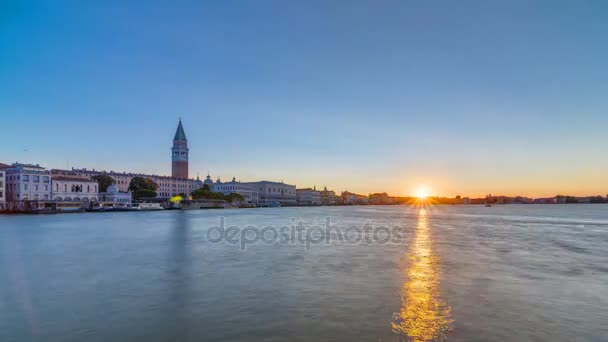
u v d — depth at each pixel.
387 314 15.84
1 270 25.36
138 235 49.53
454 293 19.17
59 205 131.88
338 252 33.91
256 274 23.88
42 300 18.11
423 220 95.12
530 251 35.47
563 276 23.58
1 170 129.25
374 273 24.20
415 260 29.44
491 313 16.03
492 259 30.30
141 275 23.61
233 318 15.43
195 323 14.89
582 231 61.16
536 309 16.56
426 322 14.90
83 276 23.34
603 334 13.80
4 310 16.67
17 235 49.53
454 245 39.94
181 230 57.47
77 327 14.60
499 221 92.81
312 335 13.61
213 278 22.67
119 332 14.09
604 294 19.19
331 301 17.70
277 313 15.99
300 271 24.80
